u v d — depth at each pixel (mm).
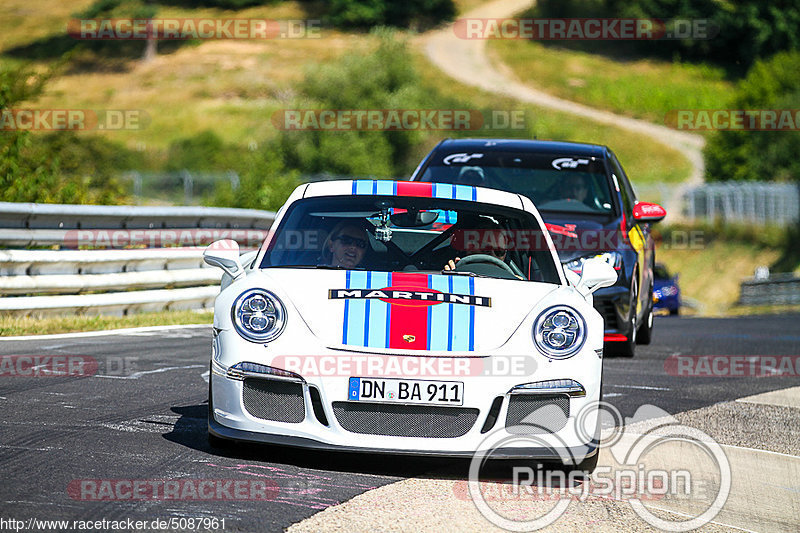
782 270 119188
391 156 177125
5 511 13391
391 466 17125
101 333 33344
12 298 33938
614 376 29047
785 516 15945
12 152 48812
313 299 17000
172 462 16516
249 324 16734
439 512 14531
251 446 17219
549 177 32312
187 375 25562
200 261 42938
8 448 16891
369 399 16125
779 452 20172
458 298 17250
